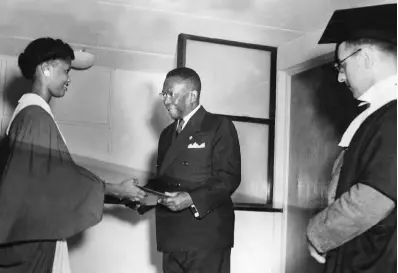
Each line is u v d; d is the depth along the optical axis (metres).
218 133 2.52
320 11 3.18
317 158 3.49
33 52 2.33
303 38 3.43
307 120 3.57
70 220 2.18
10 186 2.11
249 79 3.52
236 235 3.41
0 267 2.13
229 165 2.49
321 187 3.45
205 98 3.43
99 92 3.42
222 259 2.48
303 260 3.44
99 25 3.19
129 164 3.43
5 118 3.21
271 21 3.34
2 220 2.08
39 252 2.15
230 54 3.48
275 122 3.58
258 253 3.45
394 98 2.23
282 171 3.60
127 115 3.46
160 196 2.42
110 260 3.18
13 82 3.24
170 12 3.21
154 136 3.49
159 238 2.51
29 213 2.12
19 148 2.14
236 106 3.50
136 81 3.49
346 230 2.04
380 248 2.05
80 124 3.37
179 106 2.57
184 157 2.52
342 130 3.35
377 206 1.99
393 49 2.35
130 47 3.37
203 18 3.28
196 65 3.40
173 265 2.52
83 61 3.24
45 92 2.35
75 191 2.20
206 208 2.41
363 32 2.37
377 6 2.36
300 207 3.53
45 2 2.99
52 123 2.21
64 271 2.23
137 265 3.22
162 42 3.38
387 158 2.04
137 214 3.24
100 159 3.39
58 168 2.19
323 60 3.32
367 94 2.35
